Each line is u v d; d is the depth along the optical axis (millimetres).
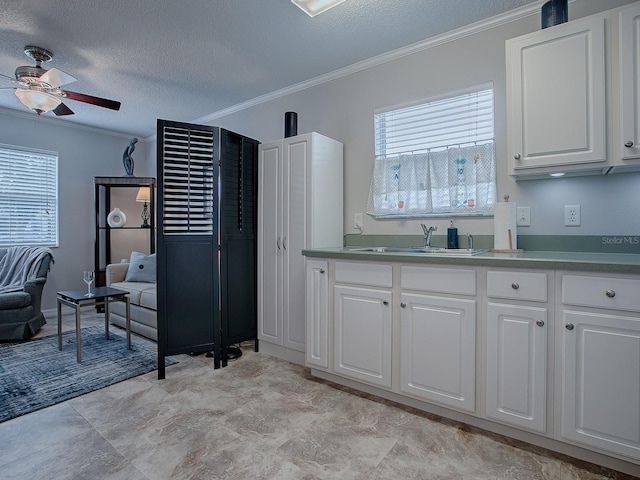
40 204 4387
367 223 2830
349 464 1539
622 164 1652
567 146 1756
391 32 2416
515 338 1639
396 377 2012
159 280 2475
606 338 1444
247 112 3801
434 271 1861
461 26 2344
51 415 1951
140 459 1566
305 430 1801
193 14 2229
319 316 2344
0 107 4000
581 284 1491
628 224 1904
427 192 2521
